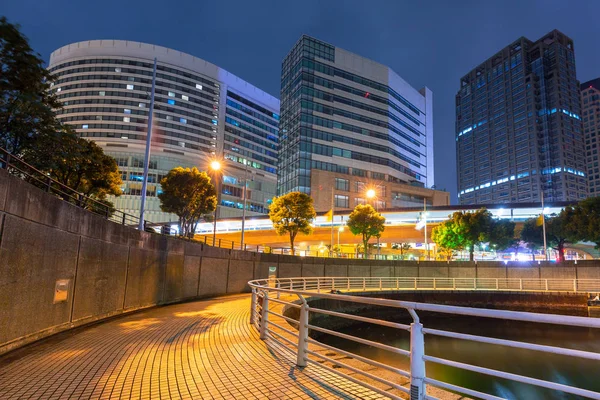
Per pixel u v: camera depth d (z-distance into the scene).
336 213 63.03
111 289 12.13
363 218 50.69
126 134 103.69
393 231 61.97
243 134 123.94
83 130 103.38
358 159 98.31
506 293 35.53
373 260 41.94
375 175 100.06
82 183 25.31
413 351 3.69
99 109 104.56
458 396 4.81
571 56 174.88
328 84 98.38
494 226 47.62
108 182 26.17
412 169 113.75
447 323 27.91
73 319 9.72
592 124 172.88
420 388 3.58
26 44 12.77
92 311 10.83
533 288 41.94
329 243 70.81
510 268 43.62
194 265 20.80
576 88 170.75
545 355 18.16
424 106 126.19
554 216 50.28
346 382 5.24
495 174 179.12
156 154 103.88
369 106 103.38
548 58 172.00
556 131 159.12
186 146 109.31
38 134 15.16
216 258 23.72
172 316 12.77
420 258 63.31
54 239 8.70
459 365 3.24
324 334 21.88
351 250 68.00
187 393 4.83
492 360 17.16
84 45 109.88
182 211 38.56
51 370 5.92
